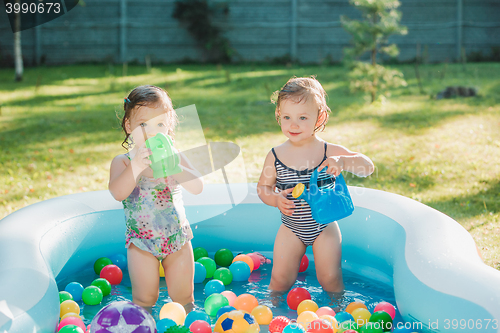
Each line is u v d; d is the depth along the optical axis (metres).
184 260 2.13
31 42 15.95
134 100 2.09
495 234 3.04
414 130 6.39
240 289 2.38
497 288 1.55
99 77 13.50
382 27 8.34
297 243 2.29
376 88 8.56
